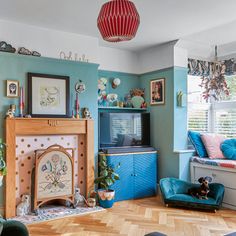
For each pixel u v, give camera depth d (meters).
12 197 3.38
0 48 3.41
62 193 3.64
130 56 4.96
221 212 3.67
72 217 3.43
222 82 4.45
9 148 3.36
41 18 3.41
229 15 3.30
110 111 4.68
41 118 3.57
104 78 4.68
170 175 4.43
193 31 3.88
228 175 3.88
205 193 3.74
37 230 3.00
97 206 3.84
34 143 3.60
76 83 3.95
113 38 2.06
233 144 4.29
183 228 3.09
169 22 3.52
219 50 4.75
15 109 3.48
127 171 4.25
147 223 3.24
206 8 3.10
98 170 4.10
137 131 4.66
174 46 4.36
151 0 2.89
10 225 1.87
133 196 4.30
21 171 3.51
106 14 1.95
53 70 3.78
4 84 3.44
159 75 4.63
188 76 4.91
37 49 3.69
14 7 3.08
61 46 3.87
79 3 2.98
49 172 3.56
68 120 3.79
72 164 3.73
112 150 4.15
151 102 4.80
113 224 3.20
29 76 3.58
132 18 1.94
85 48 4.06
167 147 4.50
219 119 4.92
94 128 4.08
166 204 3.90
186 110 4.52
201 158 4.29
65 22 3.54
